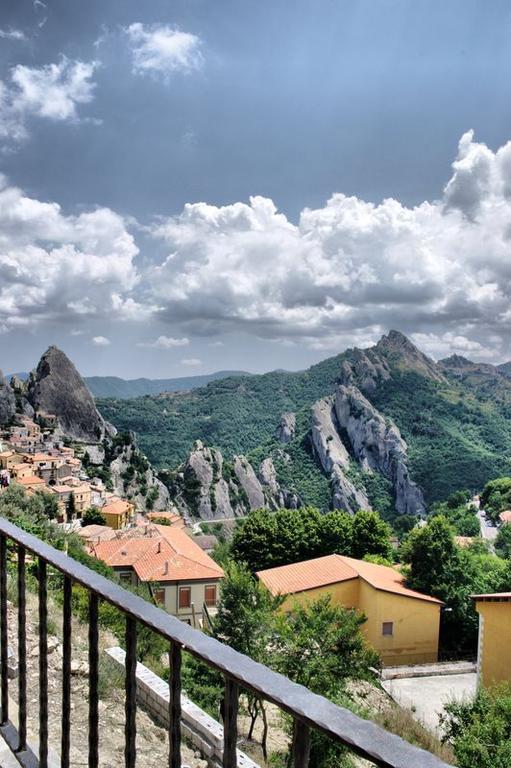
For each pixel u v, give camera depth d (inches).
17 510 1114.7
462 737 533.0
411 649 1400.1
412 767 51.4
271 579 1514.5
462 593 1467.8
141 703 376.5
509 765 468.4
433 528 1528.1
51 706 283.0
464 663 1184.8
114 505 3924.7
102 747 256.1
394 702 860.6
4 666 144.0
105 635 474.3
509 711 534.6
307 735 62.6
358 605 1460.4
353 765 439.8
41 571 121.4
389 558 2162.9
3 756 147.6
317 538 2103.8
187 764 303.6
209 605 1667.1
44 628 123.0
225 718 72.9
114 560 1742.1
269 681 67.0
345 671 693.9
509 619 900.6
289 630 698.2
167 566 1678.2
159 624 82.4
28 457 4343.0
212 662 72.6
